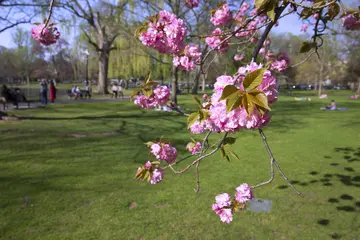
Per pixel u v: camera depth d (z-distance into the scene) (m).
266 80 1.05
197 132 1.61
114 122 10.08
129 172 4.59
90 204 3.45
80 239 2.74
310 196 3.72
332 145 6.58
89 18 14.88
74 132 7.95
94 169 4.71
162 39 1.76
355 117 11.56
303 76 36.22
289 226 3.01
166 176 4.46
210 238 2.79
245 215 3.24
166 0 11.88
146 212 3.28
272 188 4.00
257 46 1.66
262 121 1.04
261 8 1.47
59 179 4.24
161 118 11.28
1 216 3.12
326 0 1.82
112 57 26.77
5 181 4.12
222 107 1.12
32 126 8.78
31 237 2.76
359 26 2.20
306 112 13.67
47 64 53.28
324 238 2.78
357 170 4.74
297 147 6.41
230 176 4.47
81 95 22.11
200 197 3.68
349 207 3.41
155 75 22.47
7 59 43.53
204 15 11.45
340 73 35.50
